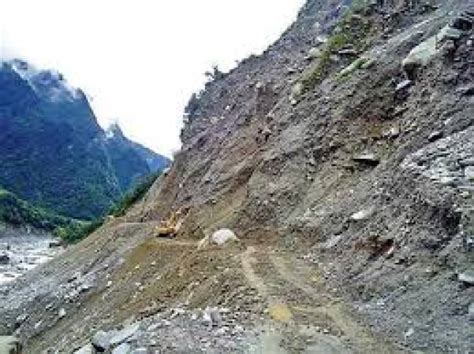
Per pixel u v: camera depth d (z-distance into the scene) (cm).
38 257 11612
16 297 5644
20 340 4528
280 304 2356
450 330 1989
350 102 4216
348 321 2206
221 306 2461
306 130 4375
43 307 4950
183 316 2181
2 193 18962
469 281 2111
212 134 6988
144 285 3931
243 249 3425
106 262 5162
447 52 3731
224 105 8044
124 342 1939
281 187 4069
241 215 4088
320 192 3766
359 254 2794
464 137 2978
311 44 6481
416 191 2700
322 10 7744
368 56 4553
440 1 4934
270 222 3866
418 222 2558
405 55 4188
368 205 3164
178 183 6919
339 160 3912
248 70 8288
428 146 3108
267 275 2797
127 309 3472
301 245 3366
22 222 18612
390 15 5031
